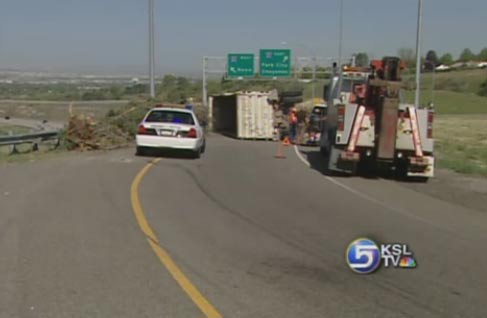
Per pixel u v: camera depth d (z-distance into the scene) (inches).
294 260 328.5
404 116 735.1
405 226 438.9
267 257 333.7
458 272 315.9
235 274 299.4
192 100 1908.2
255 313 245.3
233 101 1699.1
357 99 779.4
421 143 733.9
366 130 745.0
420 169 732.7
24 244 348.5
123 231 388.8
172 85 3189.0
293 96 1915.6
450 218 482.0
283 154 1087.0
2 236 367.2
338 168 751.7
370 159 753.0
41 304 250.5
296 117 1430.9
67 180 625.0
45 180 621.0
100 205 481.7
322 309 252.2
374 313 249.3
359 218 465.4
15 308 245.3
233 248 352.5
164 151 975.6
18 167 740.7
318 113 1402.6
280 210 489.7
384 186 677.3
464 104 4451.3
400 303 263.0
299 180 705.6
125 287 274.5
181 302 256.4
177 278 289.7
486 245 382.6
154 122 919.7
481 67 6441.9
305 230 410.9
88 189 566.6
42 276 288.4
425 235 409.4
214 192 579.8
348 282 291.1
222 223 426.6
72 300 255.9
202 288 275.9
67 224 405.1
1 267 302.0
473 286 291.6
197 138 924.6
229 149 1181.1
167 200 519.2
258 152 1122.0
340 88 884.6
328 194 597.0
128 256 327.9
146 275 293.7
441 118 3408.0
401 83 727.7
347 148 746.2
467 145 1483.8
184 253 337.7
